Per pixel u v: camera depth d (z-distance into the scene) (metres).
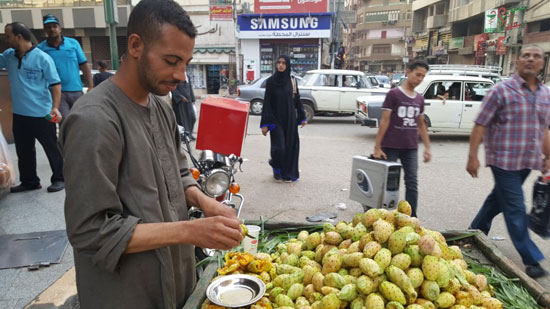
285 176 5.97
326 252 2.38
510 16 27.23
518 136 3.06
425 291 1.91
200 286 1.98
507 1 26.67
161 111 1.50
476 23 34.50
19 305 2.60
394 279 1.89
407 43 56.84
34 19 21.84
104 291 1.31
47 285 2.82
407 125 3.94
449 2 39.00
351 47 74.12
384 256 1.95
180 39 1.19
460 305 1.92
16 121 4.46
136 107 1.31
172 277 1.43
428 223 4.52
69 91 5.14
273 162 5.91
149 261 1.34
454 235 3.14
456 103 9.22
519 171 3.14
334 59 25.52
